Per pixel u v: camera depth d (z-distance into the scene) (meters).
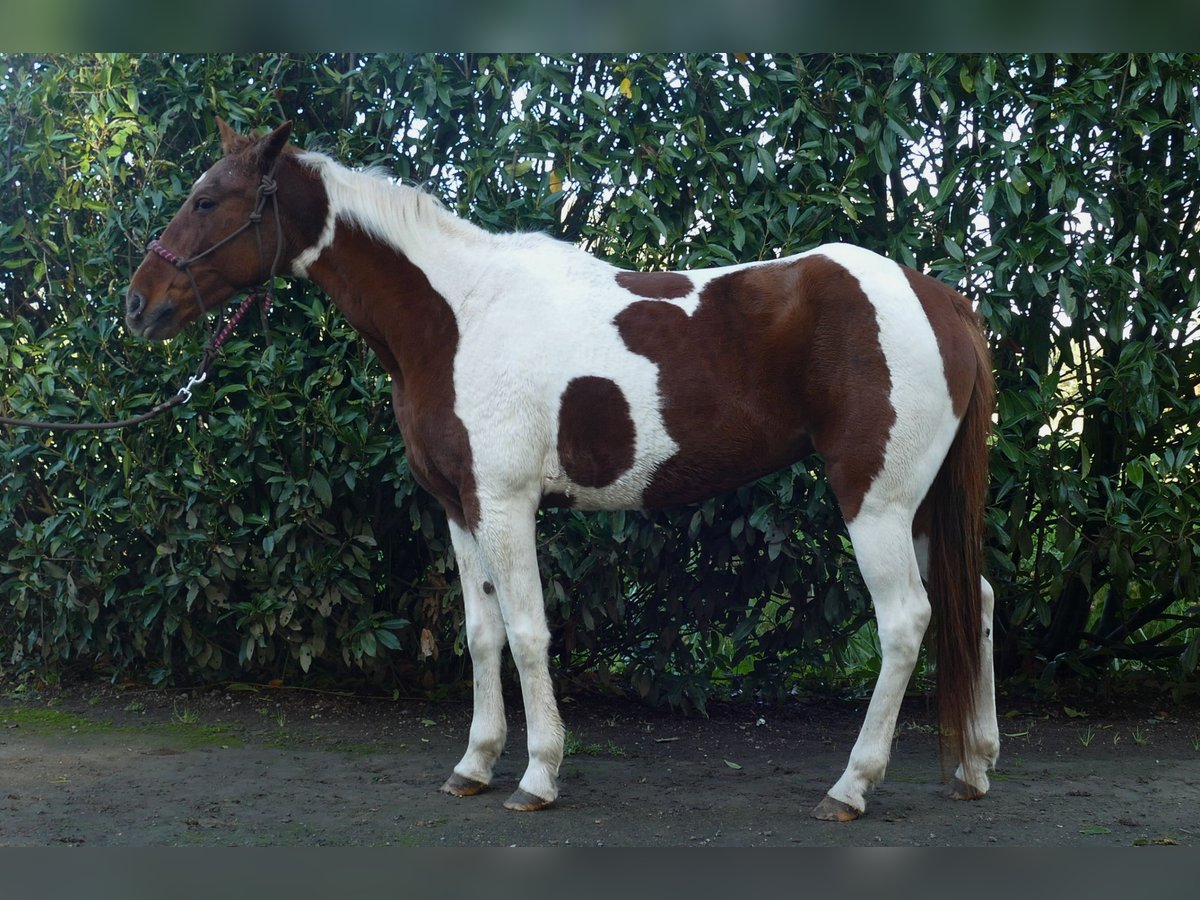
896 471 2.71
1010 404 3.74
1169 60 3.57
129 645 4.27
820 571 3.79
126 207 3.94
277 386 3.79
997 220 3.75
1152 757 3.48
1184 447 3.69
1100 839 2.60
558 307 2.91
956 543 2.84
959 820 2.76
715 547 3.83
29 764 3.29
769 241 3.72
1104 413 3.94
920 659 4.39
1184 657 3.98
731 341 2.82
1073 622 4.26
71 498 4.07
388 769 3.31
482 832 2.67
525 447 2.84
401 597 4.13
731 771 3.34
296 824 2.74
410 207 3.02
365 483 3.96
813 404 2.78
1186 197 3.86
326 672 4.40
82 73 3.95
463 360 2.91
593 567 3.84
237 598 4.21
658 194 3.73
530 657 2.86
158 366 3.93
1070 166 3.62
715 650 4.08
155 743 3.58
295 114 4.02
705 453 2.85
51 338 4.12
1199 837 2.62
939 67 3.57
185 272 3.03
